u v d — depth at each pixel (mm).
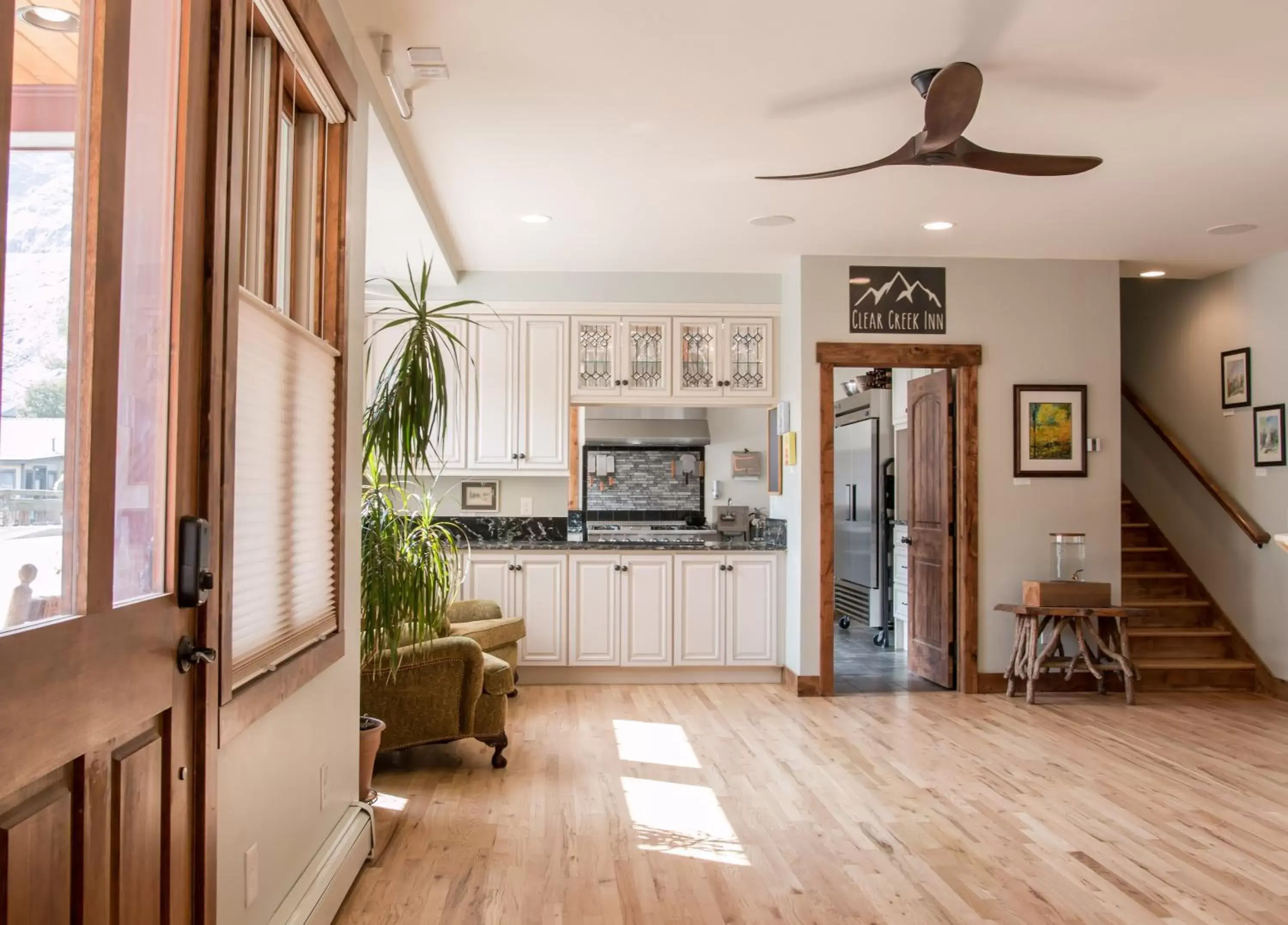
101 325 1380
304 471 2525
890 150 4055
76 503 1339
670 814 3621
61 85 1278
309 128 2758
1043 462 5934
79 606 1342
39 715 1214
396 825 3486
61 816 1298
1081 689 5969
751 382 6348
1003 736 4820
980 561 5898
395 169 3941
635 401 6289
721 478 7832
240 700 1952
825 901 2846
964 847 3299
